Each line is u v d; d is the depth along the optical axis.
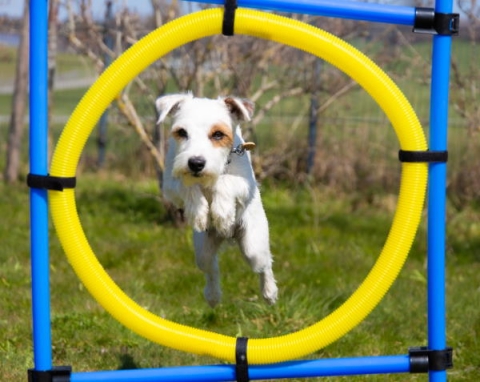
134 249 9.45
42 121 4.85
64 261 8.98
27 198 12.50
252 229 5.66
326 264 9.11
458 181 11.97
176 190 5.49
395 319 7.32
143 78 11.42
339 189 12.69
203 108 5.36
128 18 11.10
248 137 11.39
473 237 10.90
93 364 6.33
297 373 4.87
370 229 11.02
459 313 7.51
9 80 21.97
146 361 6.40
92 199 12.27
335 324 4.87
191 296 7.89
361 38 12.56
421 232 10.58
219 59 11.33
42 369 4.88
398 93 4.84
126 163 14.02
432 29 4.88
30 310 7.39
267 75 11.88
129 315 4.86
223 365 4.88
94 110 4.83
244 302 7.45
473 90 10.79
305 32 4.80
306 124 13.27
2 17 14.64
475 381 6.17
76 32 12.10
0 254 9.16
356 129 12.82
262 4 4.81
